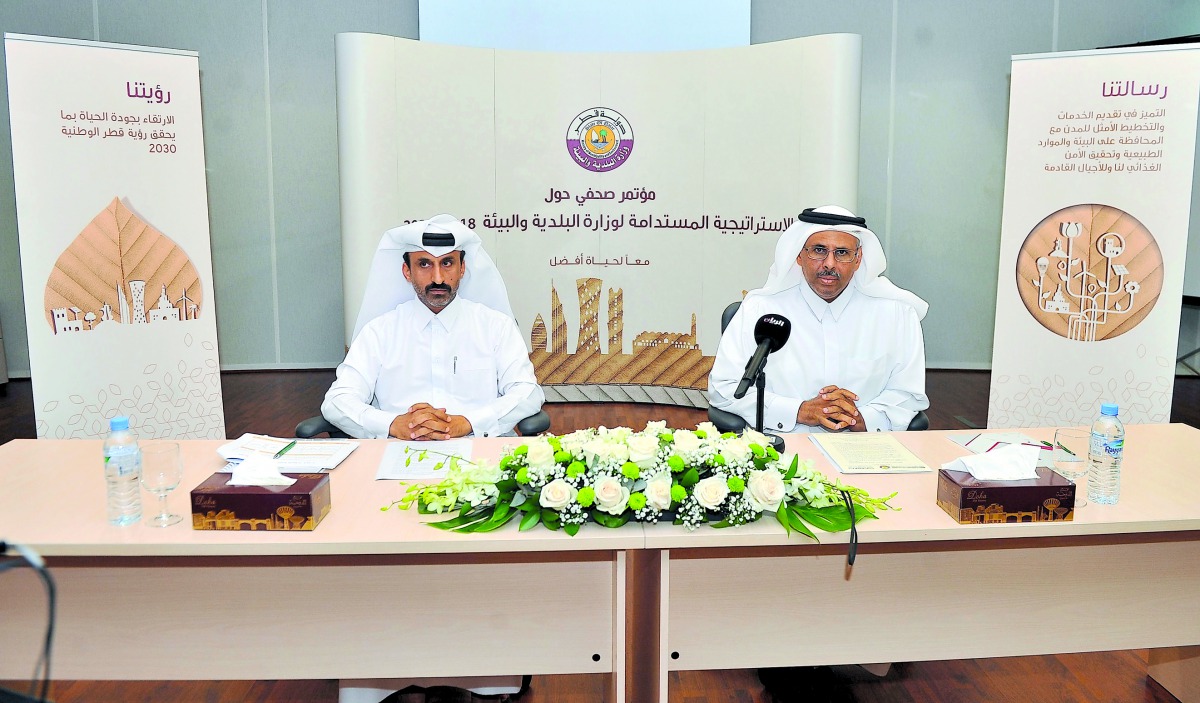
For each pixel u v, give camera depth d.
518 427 2.76
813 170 4.70
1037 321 3.64
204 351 3.61
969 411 5.33
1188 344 6.20
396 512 1.76
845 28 6.15
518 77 5.03
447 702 2.15
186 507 1.79
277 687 2.26
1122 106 3.43
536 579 1.71
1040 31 6.13
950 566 1.79
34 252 3.32
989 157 6.28
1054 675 2.32
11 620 1.72
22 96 3.24
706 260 5.14
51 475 1.99
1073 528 1.70
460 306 2.87
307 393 5.83
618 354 5.40
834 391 2.64
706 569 1.74
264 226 6.41
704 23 5.70
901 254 6.43
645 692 1.88
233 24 6.14
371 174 4.64
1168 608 1.86
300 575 1.71
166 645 1.74
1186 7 6.11
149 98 3.40
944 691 2.24
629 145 5.16
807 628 1.79
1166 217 3.46
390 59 4.62
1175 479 1.98
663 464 1.68
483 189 5.04
